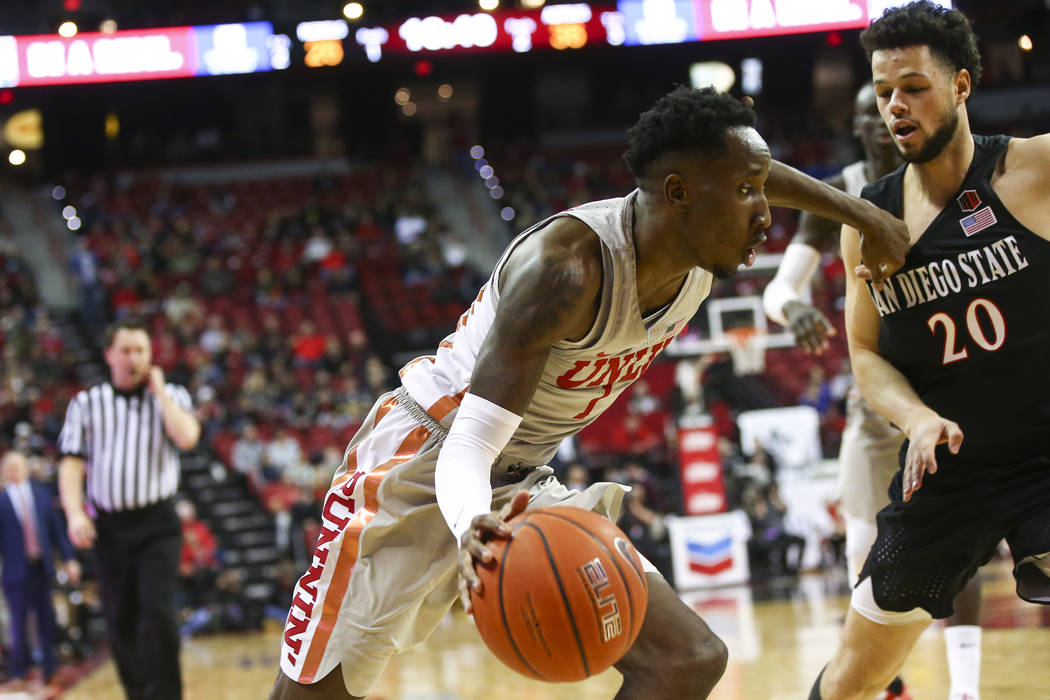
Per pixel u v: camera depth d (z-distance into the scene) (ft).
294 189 72.28
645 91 80.69
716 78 79.51
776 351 51.26
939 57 8.07
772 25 53.01
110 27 54.49
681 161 7.11
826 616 24.88
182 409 16.38
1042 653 17.06
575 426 8.71
